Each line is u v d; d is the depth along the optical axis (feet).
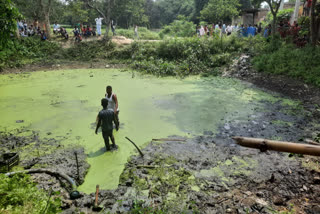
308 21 63.21
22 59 68.59
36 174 16.83
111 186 16.12
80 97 37.09
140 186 15.92
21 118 28.40
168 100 35.68
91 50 78.64
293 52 50.14
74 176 16.97
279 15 83.15
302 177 16.52
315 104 32.71
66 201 14.16
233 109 31.53
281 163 18.47
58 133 24.34
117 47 80.94
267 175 16.98
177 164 18.54
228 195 14.93
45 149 21.01
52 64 68.64
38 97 37.17
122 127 25.89
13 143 22.07
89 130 25.08
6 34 36.81
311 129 24.76
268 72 48.34
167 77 53.83
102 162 19.06
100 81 49.08
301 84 40.16
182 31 120.47
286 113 29.76
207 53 66.18
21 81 49.06
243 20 100.37
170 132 24.71
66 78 52.21
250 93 39.34
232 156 19.76
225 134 24.04
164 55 71.46
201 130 25.13
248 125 26.20
